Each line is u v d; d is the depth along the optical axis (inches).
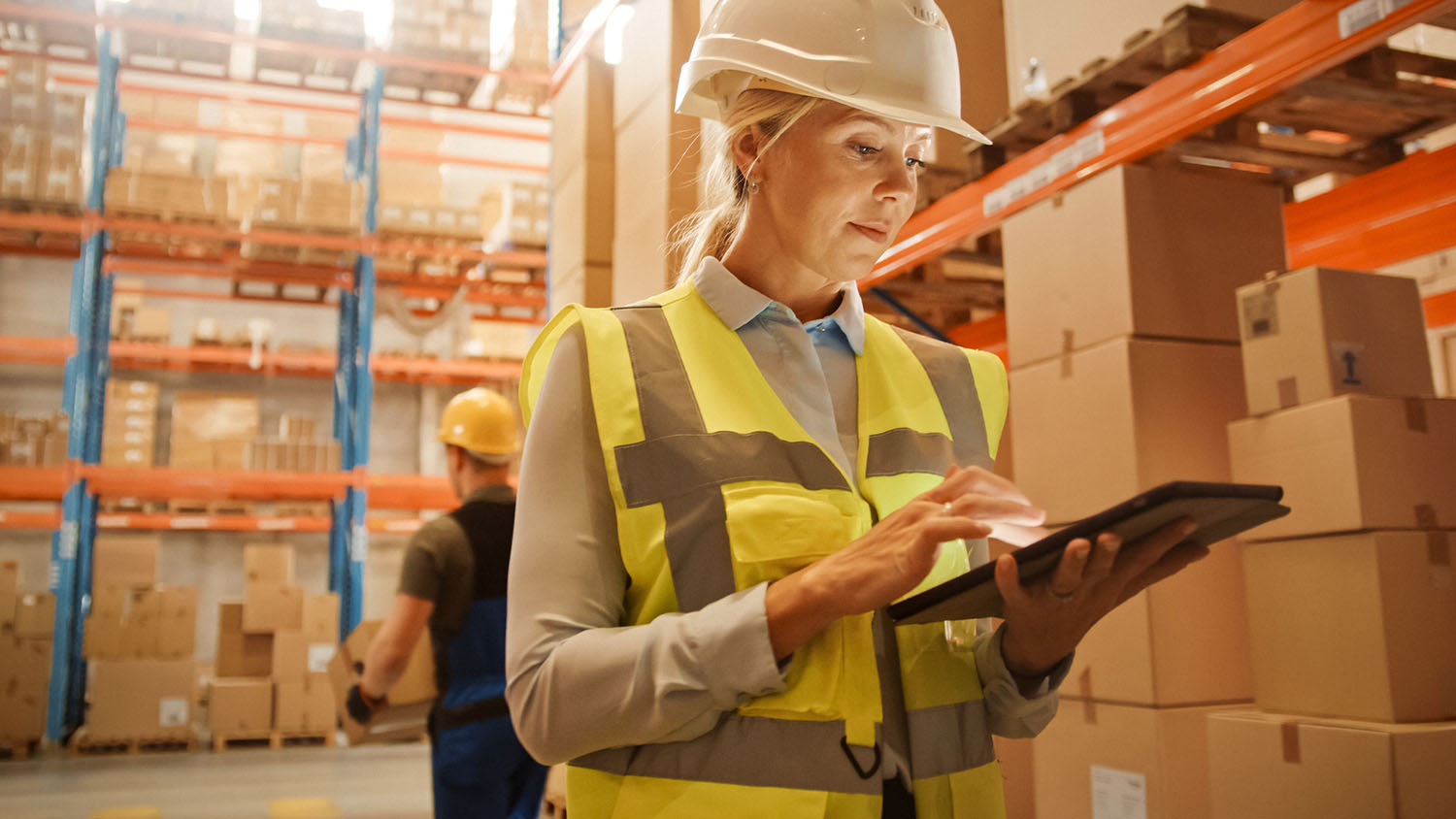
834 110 37.4
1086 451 104.9
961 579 34.0
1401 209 107.2
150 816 188.9
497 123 491.2
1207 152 110.6
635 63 164.7
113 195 322.0
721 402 37.0
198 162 433.1
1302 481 89.3
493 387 437.1
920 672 37.0
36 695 275.3
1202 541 36.7
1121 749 98.6
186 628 295.4
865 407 40.3
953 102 39.9
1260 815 86.8
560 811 175.8
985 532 29.2
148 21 331.3
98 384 337.7
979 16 137.1
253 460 332.2
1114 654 100.1
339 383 370.3
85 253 322.3
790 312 40.0
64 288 430.9
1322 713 87.0
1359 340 91.2
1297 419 90.4
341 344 371.6
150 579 318.0
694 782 33.1
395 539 454.0
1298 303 92.4
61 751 286.2
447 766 100.8
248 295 416.5
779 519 34.5
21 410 416.8
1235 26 96.1
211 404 354.6
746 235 41.4
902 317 161.3
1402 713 81.7
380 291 391.9
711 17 41.8
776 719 33.3
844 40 37.6
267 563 303.1
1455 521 87.3
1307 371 91.0
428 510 426.3
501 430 117.6
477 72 367.2
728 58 39.4
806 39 37.9
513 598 36.0
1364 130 111.3
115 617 290.7
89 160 368.2
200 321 368.2
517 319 443.5
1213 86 92.8
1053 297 110.7
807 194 37.8
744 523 34.4
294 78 441.1
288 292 451.8
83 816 193.8
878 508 37.9
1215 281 105.6
